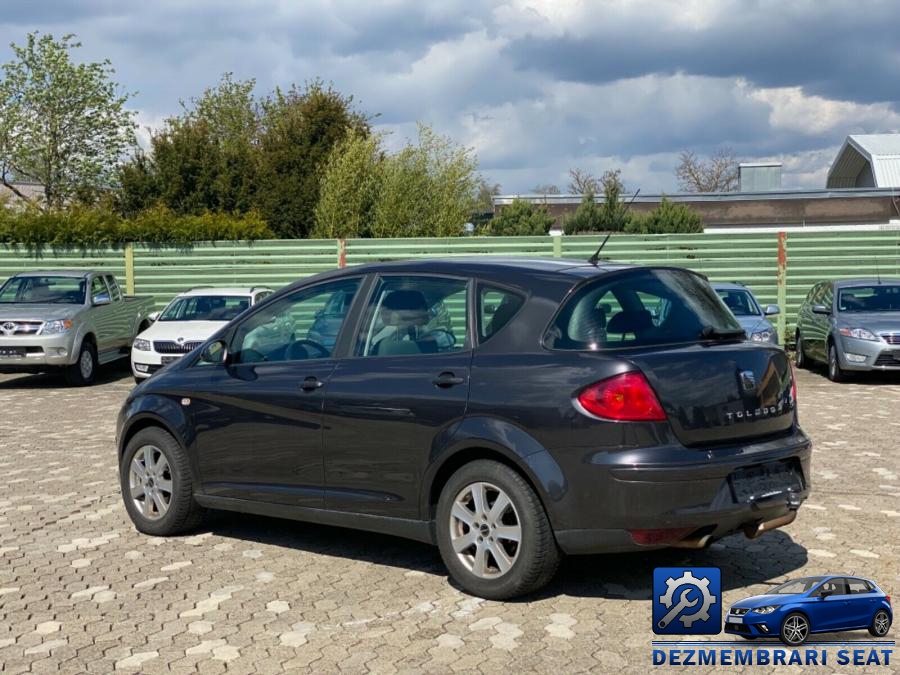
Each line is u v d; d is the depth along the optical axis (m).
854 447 10.15
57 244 22.38
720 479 5.16
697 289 6.03
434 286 6.01
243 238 22.47
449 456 5.57
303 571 6.18
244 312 6.86
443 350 5.79
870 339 15.71
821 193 41.38
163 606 5.57
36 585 5.98
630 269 5.80
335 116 35.78
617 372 5.12
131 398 7.18
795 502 5.48
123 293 22.05
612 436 5.08
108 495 8.41
